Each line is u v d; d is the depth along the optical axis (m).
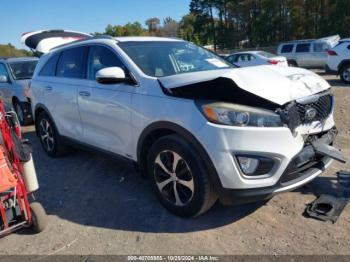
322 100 3.42
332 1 36.69
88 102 4.42
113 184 4.53
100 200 4.10
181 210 3.45
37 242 3.33
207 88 3.15
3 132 3.28
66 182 4.73
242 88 3.00
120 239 3.27
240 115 2.95
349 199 3.64
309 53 18.98
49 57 5.65
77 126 4.83
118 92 3.91
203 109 3.08
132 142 3.85
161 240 3.21
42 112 5.70
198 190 3.20
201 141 3.07
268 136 2.96
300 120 3.19
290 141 3.05
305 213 3.48
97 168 5.16
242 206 3.70
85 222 3.63
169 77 3.49
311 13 40.47
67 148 5.66
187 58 4.35
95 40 4.57
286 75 3.51
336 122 6.86
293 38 43.03
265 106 3.04
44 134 5.84
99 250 3.12
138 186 4.40
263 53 17.16
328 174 4.32
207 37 54.50
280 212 3.54
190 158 3.18
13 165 3.30
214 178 3.08
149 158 3.64
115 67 3.79
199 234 3.26
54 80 5.25
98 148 4.49
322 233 3.14
